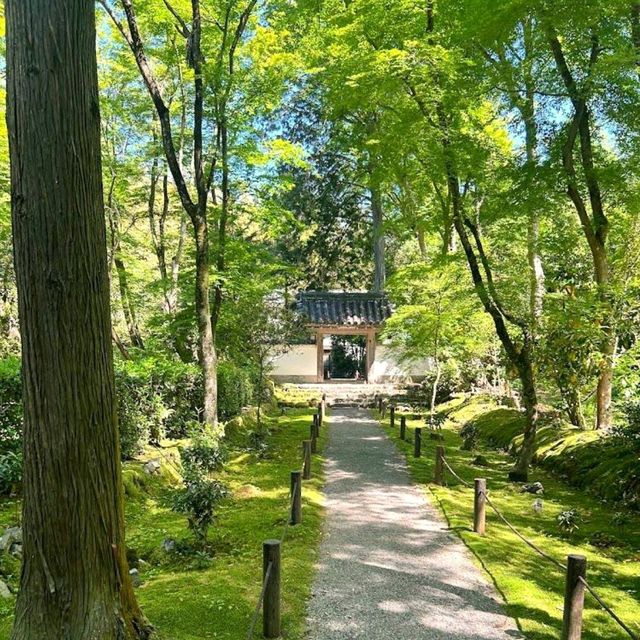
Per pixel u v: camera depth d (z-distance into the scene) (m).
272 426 14.87
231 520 6.99
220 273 12.01
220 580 5.07
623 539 6.68
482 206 9.65
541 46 8.47
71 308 2.96
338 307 23.14
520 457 9.64
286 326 14.74
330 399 20.78
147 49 12.20
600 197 9.23
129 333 15.93
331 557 5.86
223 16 11.21
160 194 18.34
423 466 10.68
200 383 11.65
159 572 5.45
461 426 15.76
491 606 4.83
